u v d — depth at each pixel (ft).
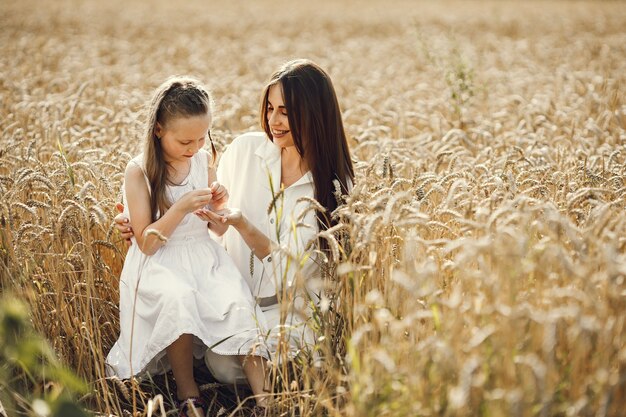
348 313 9.77
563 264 7.77
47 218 12.39
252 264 10.41
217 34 55.88
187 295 10.32
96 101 24.11
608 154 15.24
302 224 9.57
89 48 41.47
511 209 9.00
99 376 10.18
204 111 10.63
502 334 7.64
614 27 56.65
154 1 89.04
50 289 11.51
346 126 21.44
